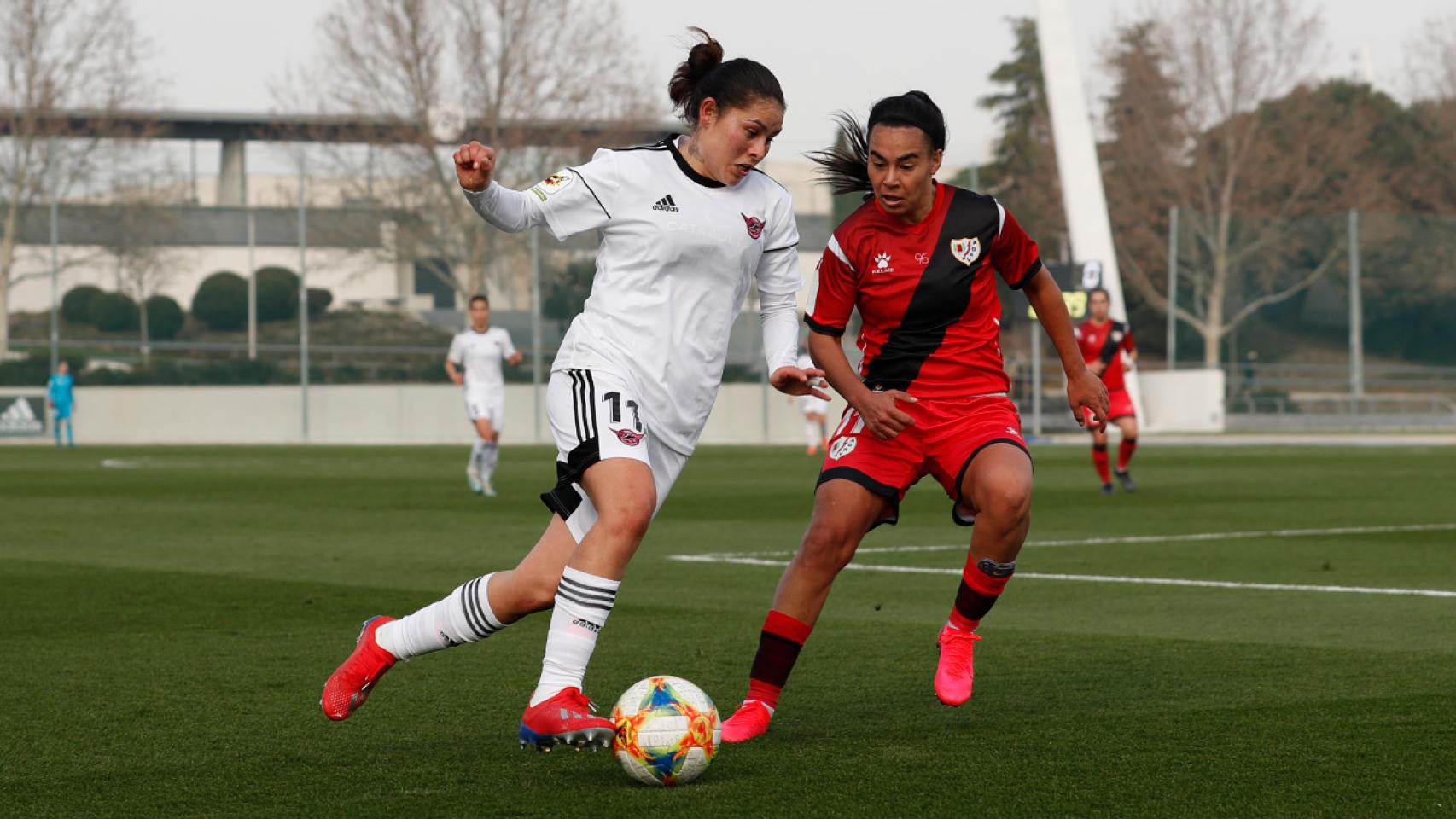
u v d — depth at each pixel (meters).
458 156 16.58
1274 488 68.25
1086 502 60.34
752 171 18.52
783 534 46.94
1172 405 152.25
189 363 142.50
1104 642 25.72
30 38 152.88
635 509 16.81
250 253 145.00
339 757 17.44
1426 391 162.88
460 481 76.31
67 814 15.07
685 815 14.79
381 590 33.22
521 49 159.88
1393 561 38.75
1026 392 147.50
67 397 129.88
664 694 15.98
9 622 28.33
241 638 26.42
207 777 16.50
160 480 76.69
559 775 16.47
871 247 19.86
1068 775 16.31
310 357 144.62
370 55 157.62
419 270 149.50
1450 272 163.88
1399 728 18.61
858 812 14.84
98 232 143.38
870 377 20.36
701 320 17.89
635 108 165.75
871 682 22.09
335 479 78.44
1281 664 23.44
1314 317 162.75
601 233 17.95
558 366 17.80
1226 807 14.95
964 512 20.28
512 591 17.20
